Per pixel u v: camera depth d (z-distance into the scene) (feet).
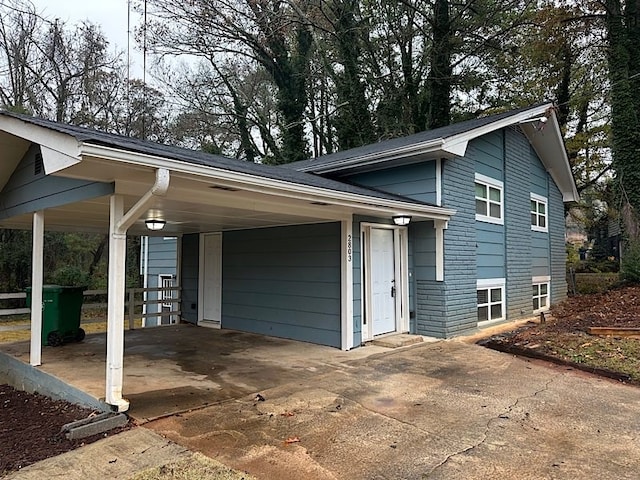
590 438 11.84
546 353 20.93
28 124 13.25
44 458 11.00
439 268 26.30
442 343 24.72
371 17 59.21
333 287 24.08
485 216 31.30
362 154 29.30
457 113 61.52
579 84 56.39
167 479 9.59
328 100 66.18
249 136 71.31
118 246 13.67
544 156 40.86
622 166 40.86
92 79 61.67
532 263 38.17
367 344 24.45
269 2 57.98
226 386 16.33
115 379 13.52
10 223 25.45
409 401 14.75
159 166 11.86
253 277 29.07
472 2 52.54
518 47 54.65
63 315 24.50
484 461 10.45
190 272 34.55
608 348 20.81
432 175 26.84
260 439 11.63
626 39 41.91
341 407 14.10
